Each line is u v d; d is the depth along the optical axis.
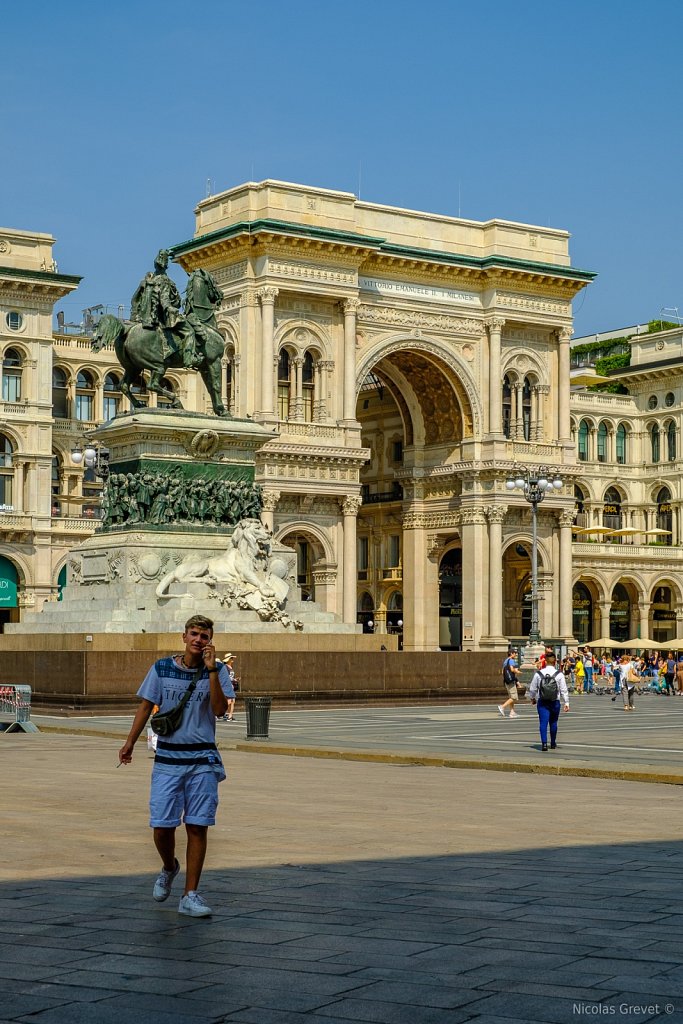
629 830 21.53
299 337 100.75
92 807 24.16
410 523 113.00
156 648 55.44
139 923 14.22
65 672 53.53
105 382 117.50
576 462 112.44
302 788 27.94
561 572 111.38
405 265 105.31
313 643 60.53
